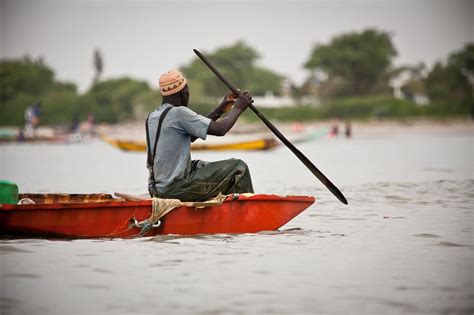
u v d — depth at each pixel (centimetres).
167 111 2245
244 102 2262
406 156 7381
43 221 2133
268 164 6306
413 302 1595
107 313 1534
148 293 1664
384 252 2061
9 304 1591
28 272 1830
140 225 2186
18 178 4853
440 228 2442
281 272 1839
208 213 2247
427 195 3378
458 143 11325
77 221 2159
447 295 1644
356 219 2653
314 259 1973
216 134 2222
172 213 2214
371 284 1730
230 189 2319
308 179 4497
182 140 2244
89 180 4659
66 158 8069
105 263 1920
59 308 1566
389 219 2644
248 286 1716
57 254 2006
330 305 1578
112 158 8012
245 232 2298
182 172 2244
